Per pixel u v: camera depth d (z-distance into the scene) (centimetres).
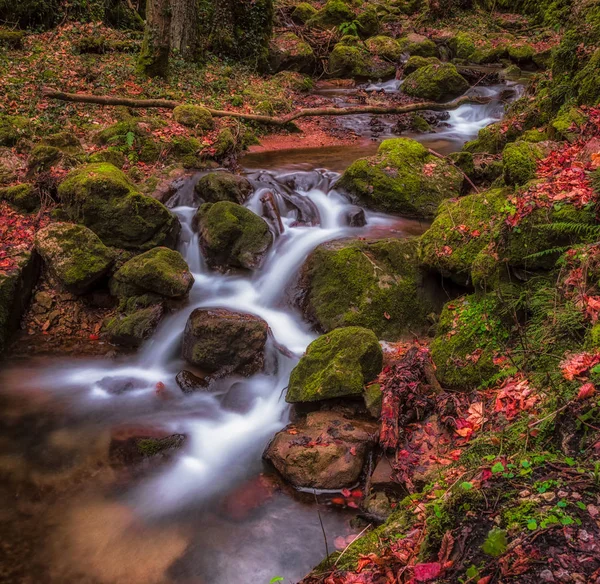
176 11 1380
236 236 763
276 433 516
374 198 872
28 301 710
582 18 1013
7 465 494
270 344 633
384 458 470
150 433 539
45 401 581
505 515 295
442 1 2459
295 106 1438
